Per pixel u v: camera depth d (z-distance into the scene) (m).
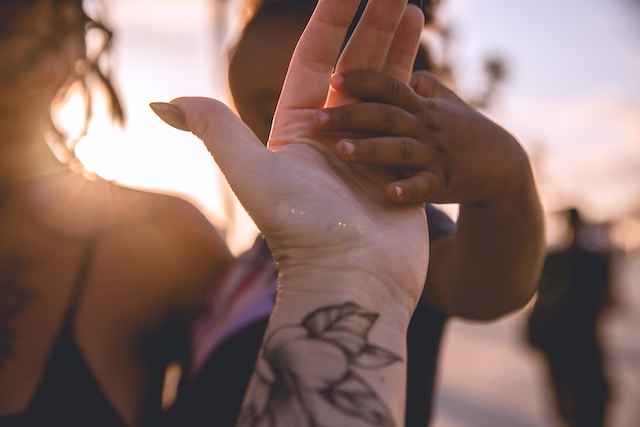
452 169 0.38
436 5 0.53
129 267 0.45
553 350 2.01
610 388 2.01
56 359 0.42
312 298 0.35
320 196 0.35
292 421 0.33
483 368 2.94
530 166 0.41
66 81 0.45
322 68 0.38
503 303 0.46
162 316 0.46
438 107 0.38
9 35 0.43
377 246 0.35
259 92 0.48
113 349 0.44
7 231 0.43
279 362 0.34
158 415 0.47
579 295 2.00
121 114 0.46
